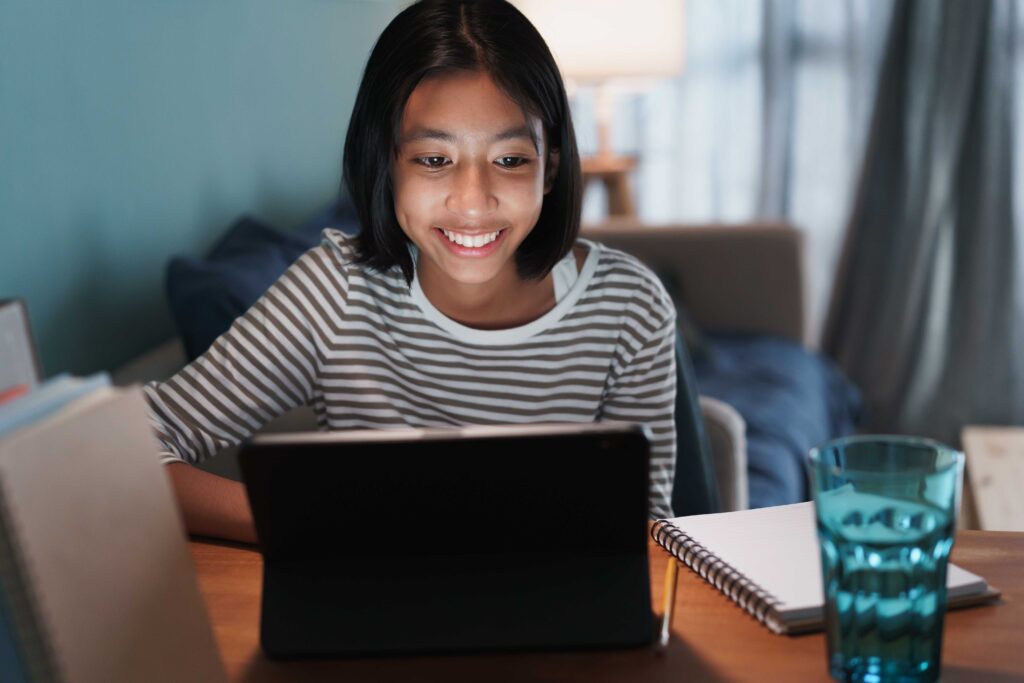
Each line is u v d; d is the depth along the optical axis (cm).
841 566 74
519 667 80
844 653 75
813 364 327
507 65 111
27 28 171
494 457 79
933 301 412
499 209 113
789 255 346
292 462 79
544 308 130
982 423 411
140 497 71
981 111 399
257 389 127
